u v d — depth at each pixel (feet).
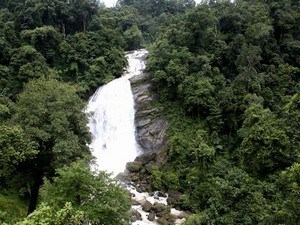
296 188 32.45
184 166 95.86
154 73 118.42
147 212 76.23
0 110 81.56
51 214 28.86
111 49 141.08
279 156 50.08
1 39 122.31
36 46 125.59
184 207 80.89
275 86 117.39
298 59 129.39
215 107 102.53
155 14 256.32
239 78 109.40
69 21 149.07
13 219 50.42
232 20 133.69
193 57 118.21
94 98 123.54
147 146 107.14
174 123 109.19
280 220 31.42
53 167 62.39
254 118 69.36
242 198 38.88
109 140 111.96
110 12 197.88
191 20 128.98
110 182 41.83
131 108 116.78
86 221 35.78
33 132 59.72
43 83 71.15
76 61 129.80
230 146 100.73
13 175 66.90
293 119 51.37
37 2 139.33
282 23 137.59
